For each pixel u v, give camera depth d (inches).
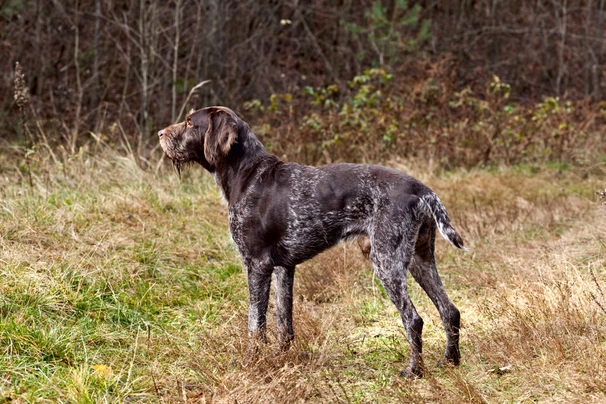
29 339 195.2
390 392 182.2
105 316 226.7
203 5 642.2
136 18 663.1
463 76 781.9
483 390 181.8
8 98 610.2
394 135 510.0
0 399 168.6
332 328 231.9
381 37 701.3
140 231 301.4
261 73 671.1
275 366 192.2
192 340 221.8
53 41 683.4
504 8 862.5
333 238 203.8
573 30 898.1
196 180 406.6
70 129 536.4
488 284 265.4
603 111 595.2
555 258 284.7
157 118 598.5
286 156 472.7
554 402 169.2
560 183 470.6
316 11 789.2
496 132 535.2
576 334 202.7
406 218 193.0
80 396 171.5
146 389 183.6
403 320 193.5
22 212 292.8
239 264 295.9
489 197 421.4
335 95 694.5
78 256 260.5
